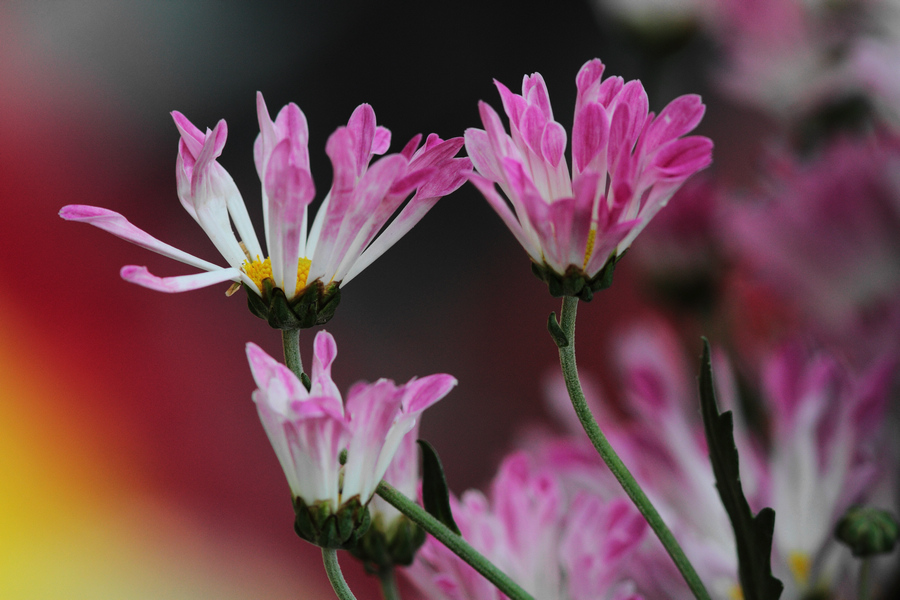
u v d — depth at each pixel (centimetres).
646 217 54
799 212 66
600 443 54
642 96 54
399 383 215
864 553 60
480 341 220
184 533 198
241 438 216
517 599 54
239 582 192
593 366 184
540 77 54
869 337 65
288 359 55
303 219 55
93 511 198
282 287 54
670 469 65
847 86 75
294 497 54
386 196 54
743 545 55
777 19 80
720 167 131
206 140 54
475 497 59
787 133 81
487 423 204
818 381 63
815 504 62
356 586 189
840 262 66
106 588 185
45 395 207
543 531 59
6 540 187
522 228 54
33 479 195
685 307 75
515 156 54
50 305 217
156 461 208
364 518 54
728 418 55
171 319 225
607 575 58
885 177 65
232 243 55
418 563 59
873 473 62
